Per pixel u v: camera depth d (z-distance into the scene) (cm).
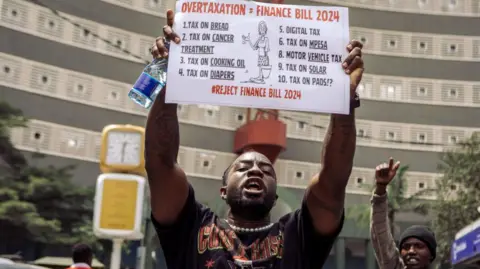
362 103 3884
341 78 258
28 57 3256
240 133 3550
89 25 3484
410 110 3912
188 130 3569
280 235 252
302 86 257
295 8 266
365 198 3728
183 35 261
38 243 2920
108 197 770
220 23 262
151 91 255
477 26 4022
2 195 2664
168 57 257
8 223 2711
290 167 3678
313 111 254
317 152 3741
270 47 261
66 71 3369
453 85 3959
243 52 259
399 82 3950
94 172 3350
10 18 3228
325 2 3841
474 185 2495
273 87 256
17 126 2886
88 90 3422
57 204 2841
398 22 4006
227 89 255
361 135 3838
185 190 258
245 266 238
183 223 258
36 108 3234
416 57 3981
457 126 3900
